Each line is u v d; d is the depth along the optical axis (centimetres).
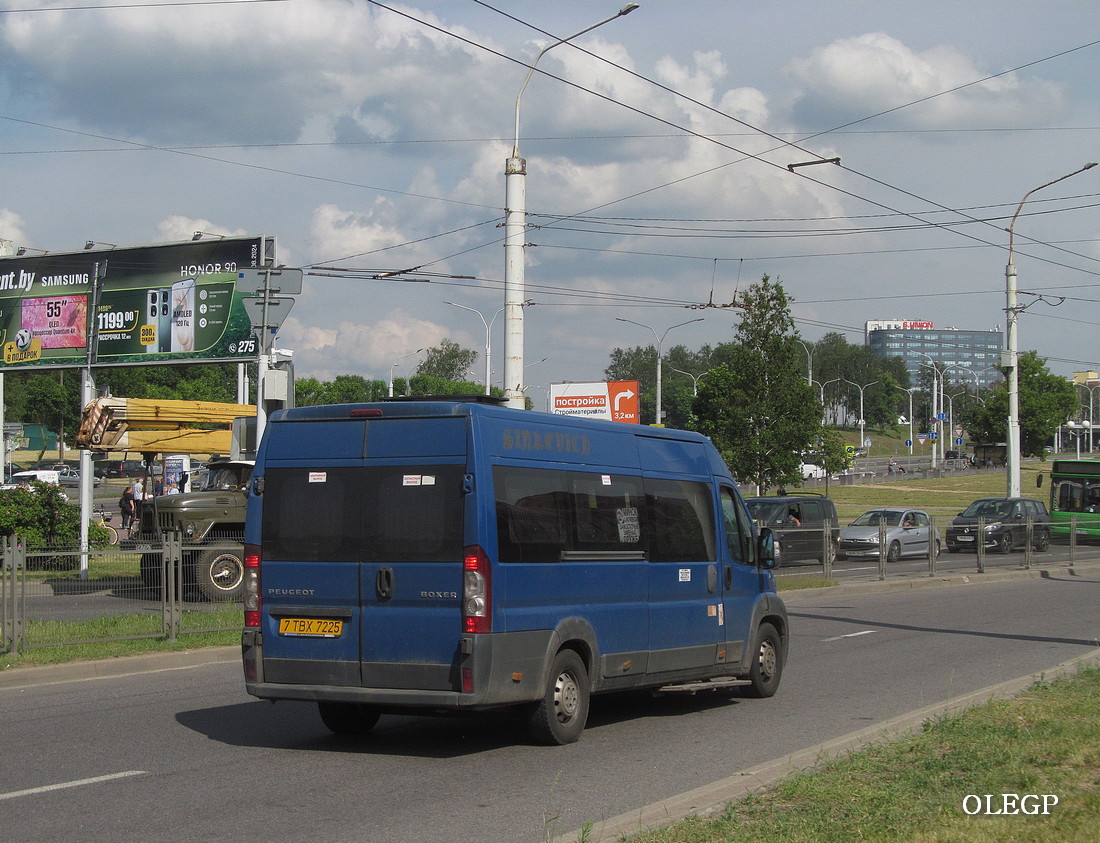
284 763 827
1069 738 806
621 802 707
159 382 9825
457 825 650
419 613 828
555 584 883
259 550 888
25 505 2422
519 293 2103
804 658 1429
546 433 905
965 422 11288
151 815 671
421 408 854
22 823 652
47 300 3198
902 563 3247
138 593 1412
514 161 2112
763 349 3462
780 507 3025
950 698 1051
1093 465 4312
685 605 1041
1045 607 2077
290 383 1684
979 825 586
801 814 615
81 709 1055
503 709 916
